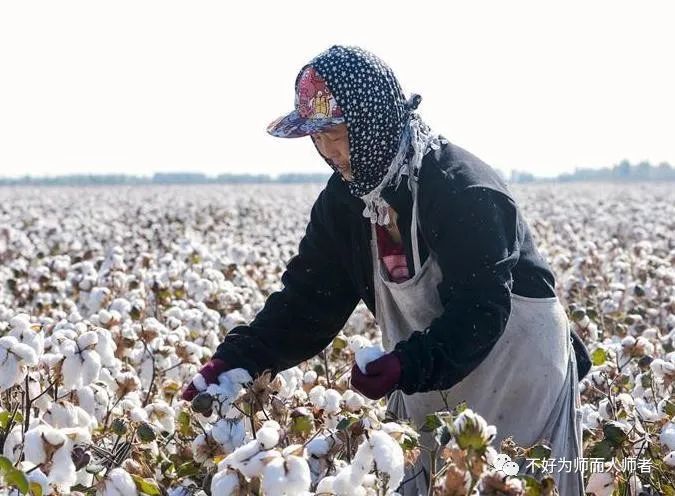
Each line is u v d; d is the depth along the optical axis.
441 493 2.24
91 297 5.54
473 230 2.83
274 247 11.91
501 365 3.06
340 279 3.36
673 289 7.00
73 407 2.81
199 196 41.94
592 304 6.67
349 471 2.34
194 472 2.89
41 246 13.43
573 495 3.14
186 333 4.83
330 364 4.79
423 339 2.77
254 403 2.98
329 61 2.86
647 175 96.88
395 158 2.90
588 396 4.20
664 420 3.40
